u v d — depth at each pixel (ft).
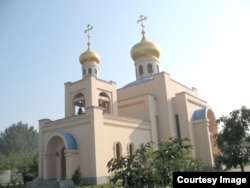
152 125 104.58
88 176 78.18
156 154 24.43
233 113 54.95
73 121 86.69
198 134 109.40
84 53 118.52
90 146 79.61
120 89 124.98
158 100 111.65
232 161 51.29
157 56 130.93
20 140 356.18
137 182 22.61
